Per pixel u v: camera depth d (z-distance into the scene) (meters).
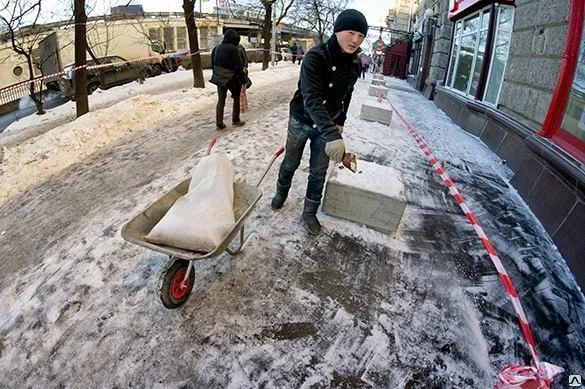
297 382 1.75
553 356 2.01
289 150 2.81
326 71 2.25
